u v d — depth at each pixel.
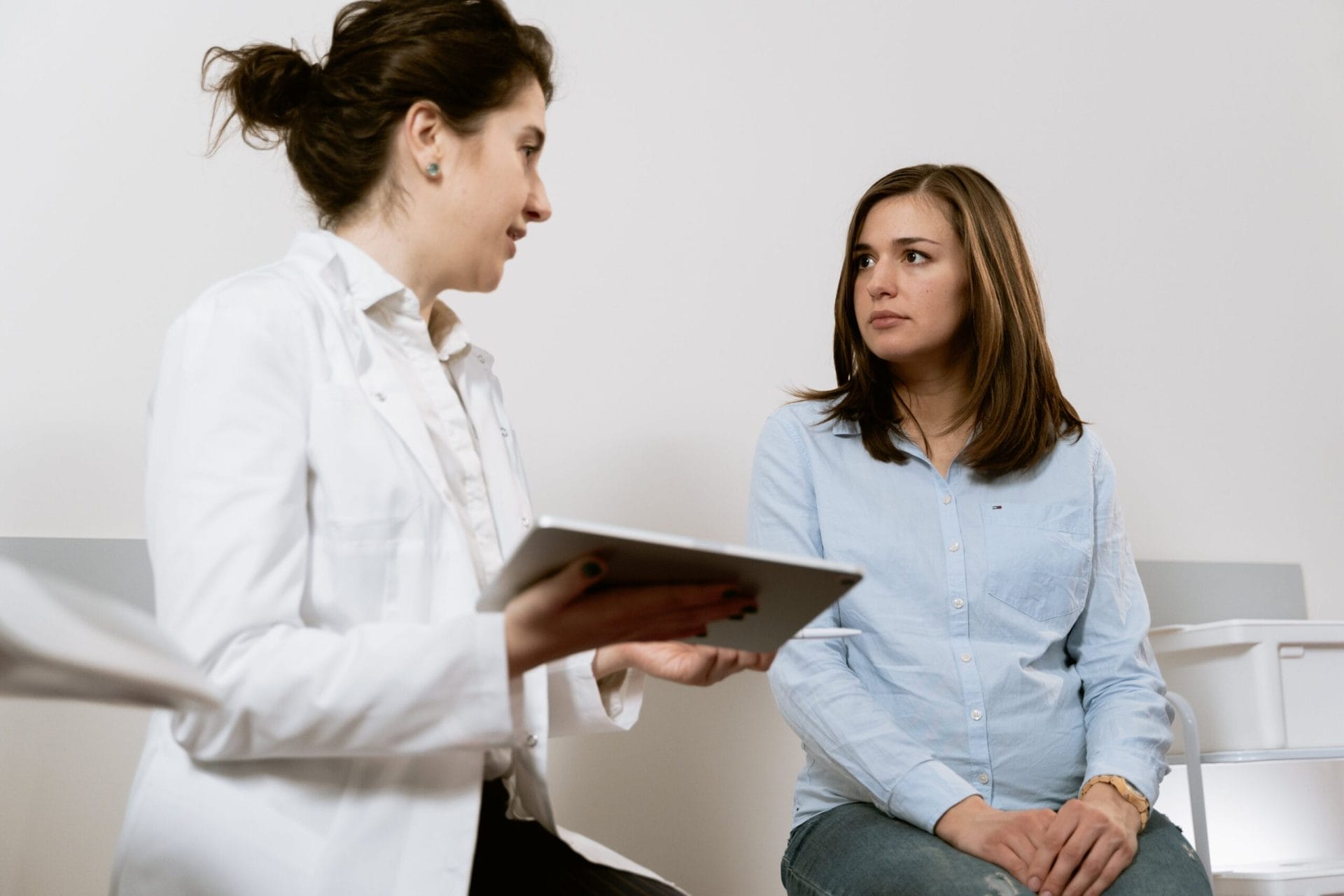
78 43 1.68
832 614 1.45
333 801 0.83
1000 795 1.35
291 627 0.82
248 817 0.82
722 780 1.85
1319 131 2.63
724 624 0.85
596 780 1.78
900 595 1.43
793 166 2.09
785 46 2.11
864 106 2.16
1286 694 1.87
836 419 1.54
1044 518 1.47
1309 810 2.34
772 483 1.54
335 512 0.89
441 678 0.77
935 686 1.38
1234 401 2.41
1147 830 1.29
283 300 0.93
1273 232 2.53
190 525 0.81
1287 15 2.64
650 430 1.92
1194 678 1.98
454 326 1.15
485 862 0.96
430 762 0.86
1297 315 2.52
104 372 1.64
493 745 0.79
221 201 1.73
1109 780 1.29
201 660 0.78
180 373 0.87
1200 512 2.34
